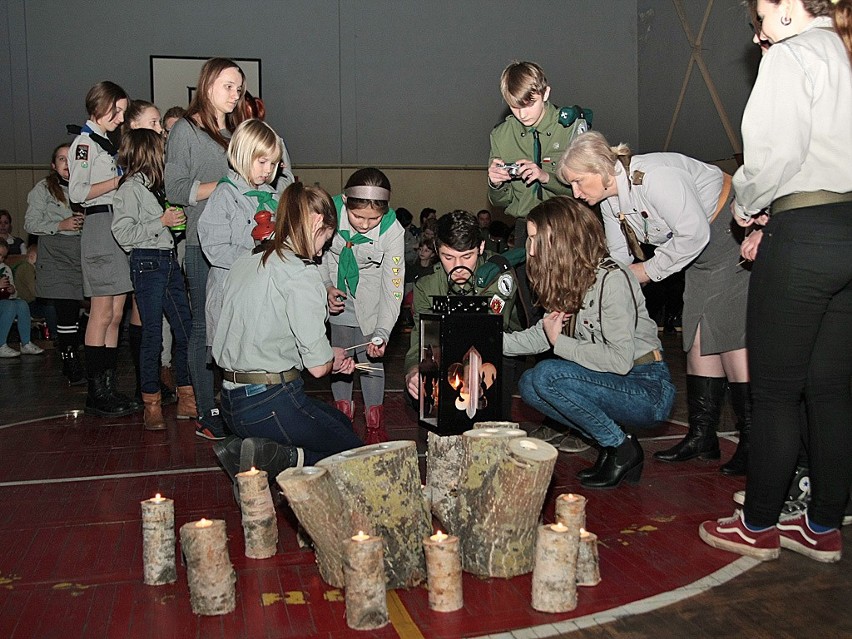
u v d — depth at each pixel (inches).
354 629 79.5
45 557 99.7
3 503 121.1
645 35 481.7
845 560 95.6
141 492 126.1
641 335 125.9
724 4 414.9
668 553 98.4
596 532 105.9
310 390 223.3
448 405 109.0
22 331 311.7
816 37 82.7
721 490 123.8
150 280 164.7
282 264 106.0
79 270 235.0
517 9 478.9
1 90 433.1
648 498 120.1
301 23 458.9
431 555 83.0
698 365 140.2
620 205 127.6
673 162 126.8
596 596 86.7
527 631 79.0
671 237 127.5
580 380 120.9
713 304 132.3
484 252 142.8
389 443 94.4
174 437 162.4
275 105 458.9
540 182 156.0
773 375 89.4
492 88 480.7
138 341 197.6
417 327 137.0
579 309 122.0
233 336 107.7
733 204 111.4
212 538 82.9
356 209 141.1
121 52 441.1
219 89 146.7
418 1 470.0
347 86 466.3
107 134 185.2
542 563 82.6
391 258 152.3
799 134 80.5
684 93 449.7
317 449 112.3
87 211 178.2
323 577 91.0
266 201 130.5
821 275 83.7
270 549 98.6
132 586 91.0
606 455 126.8
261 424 108.3
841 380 91.2
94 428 171.8
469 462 92.4
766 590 87.7
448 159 480.4
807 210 84.0
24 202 438.0
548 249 118.3
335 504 87.1
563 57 484.7
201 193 143.1
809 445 94.7
